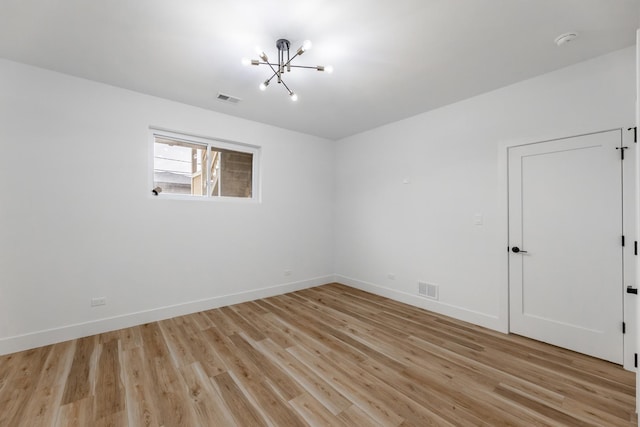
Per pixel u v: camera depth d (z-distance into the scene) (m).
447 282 3.35
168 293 3.22
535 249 2.69
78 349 2.46
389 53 2.29
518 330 2.79
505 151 2.86
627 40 2.10
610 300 2.29
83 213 2.73
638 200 1.57
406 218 3.82
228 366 2.21
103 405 1.75
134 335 2.75
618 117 2.24
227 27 1.97
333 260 4.97
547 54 2.29
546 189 2.62
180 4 1.75
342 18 1.88
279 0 1.71
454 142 3.29
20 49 2.25
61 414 1.67
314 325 3.03
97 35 2.06
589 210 2.39
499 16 1.85
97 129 2.80
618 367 2.21
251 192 4.05
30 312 2.48
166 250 3.21
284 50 2.24
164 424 1.61
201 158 3.62
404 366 2.23
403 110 3.54
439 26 1.96
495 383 2.01
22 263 2.45
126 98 2.96
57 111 2.60
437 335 2.80
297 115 3.73
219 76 2.68
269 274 4.11
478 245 3.08
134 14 1.84
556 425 1.61
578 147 2.43
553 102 2.56
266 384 1.98
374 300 3.93
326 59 2.38
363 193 4.46
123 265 2.94
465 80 2.74
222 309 3.53
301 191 4.50
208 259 3.53
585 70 2.39
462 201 3.22
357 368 2.20
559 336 2.54
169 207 3.24
